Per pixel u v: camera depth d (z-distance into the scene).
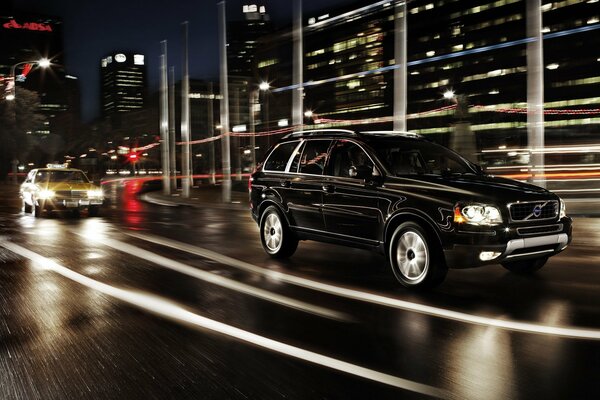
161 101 36.22
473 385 3.90
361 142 7.77
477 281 7.28
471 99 97.31
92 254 9.71
